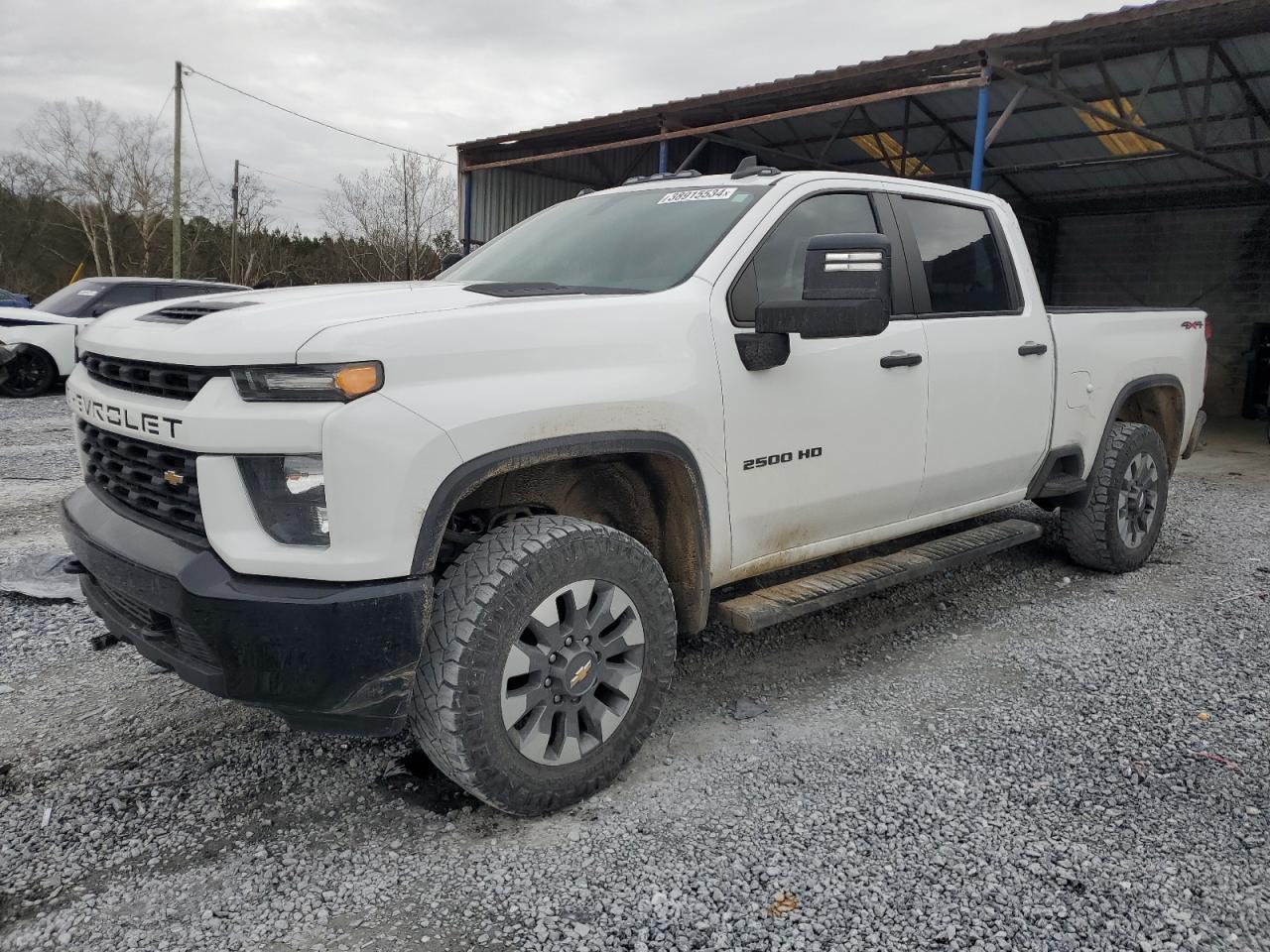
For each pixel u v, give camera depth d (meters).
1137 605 4.61
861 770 2.94
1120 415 5.62
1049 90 10.76
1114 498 4.92
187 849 2.51
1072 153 15.38
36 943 2.13
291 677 2.27
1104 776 2.89
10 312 11.91
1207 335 5.75
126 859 2.46
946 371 3.86
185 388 2.42
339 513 2.25
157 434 2.44
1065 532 5.08
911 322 3.78
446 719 2.41
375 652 2.28
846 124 15.41
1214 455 10.59
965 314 4.08
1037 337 4.38
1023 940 2.15
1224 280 16.14
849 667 3.81
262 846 2.52
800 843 2.53
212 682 2.38
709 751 3.08
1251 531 6.31
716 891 2.32
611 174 18.97
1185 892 2.33
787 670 3.78
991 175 16.78
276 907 2.26
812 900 2.29
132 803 2.73
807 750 3.08
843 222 3.64
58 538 5.40
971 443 4.04
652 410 2.78
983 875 2.39
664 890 2.33
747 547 3.22
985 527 4.52
